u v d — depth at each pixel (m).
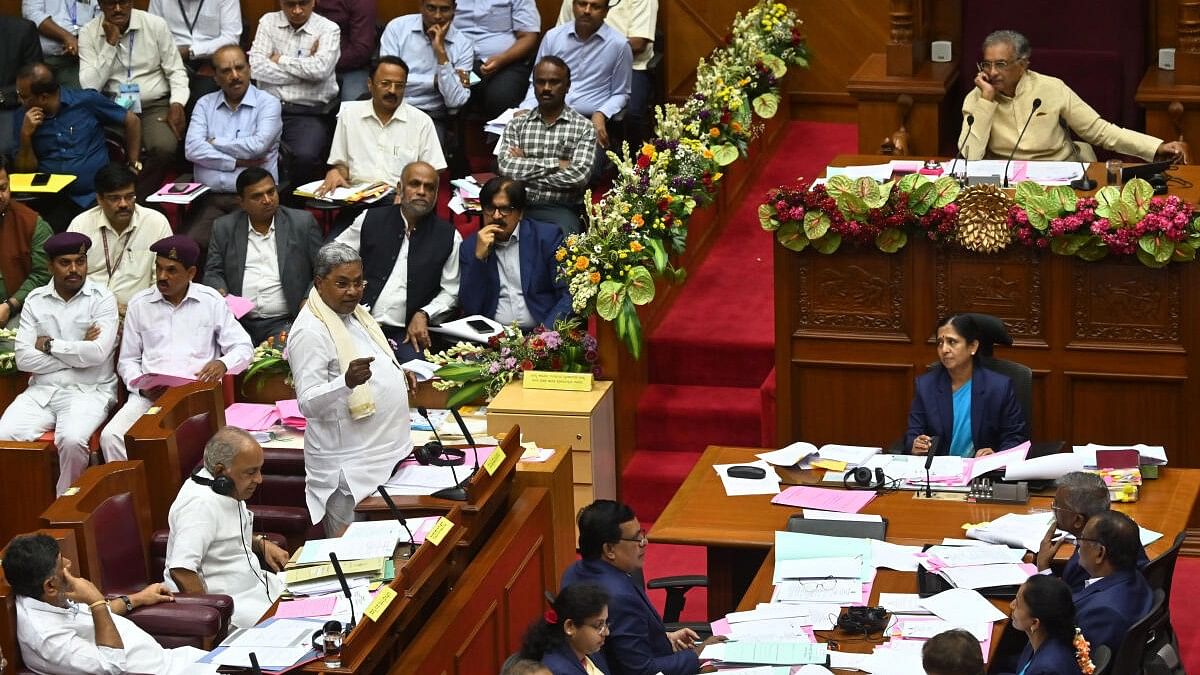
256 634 9.55
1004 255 13.77
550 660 9.09
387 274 15.30
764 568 11.16
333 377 11.87
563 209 16.33
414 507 11.32
